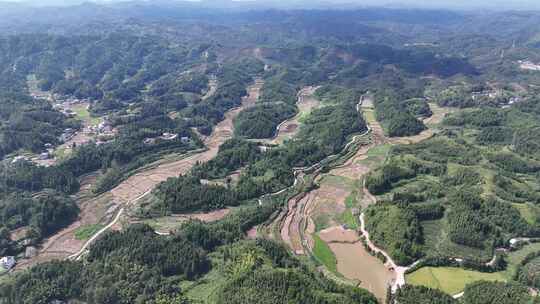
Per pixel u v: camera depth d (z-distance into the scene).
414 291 172.38
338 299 161.62
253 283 169.25
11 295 175.88
